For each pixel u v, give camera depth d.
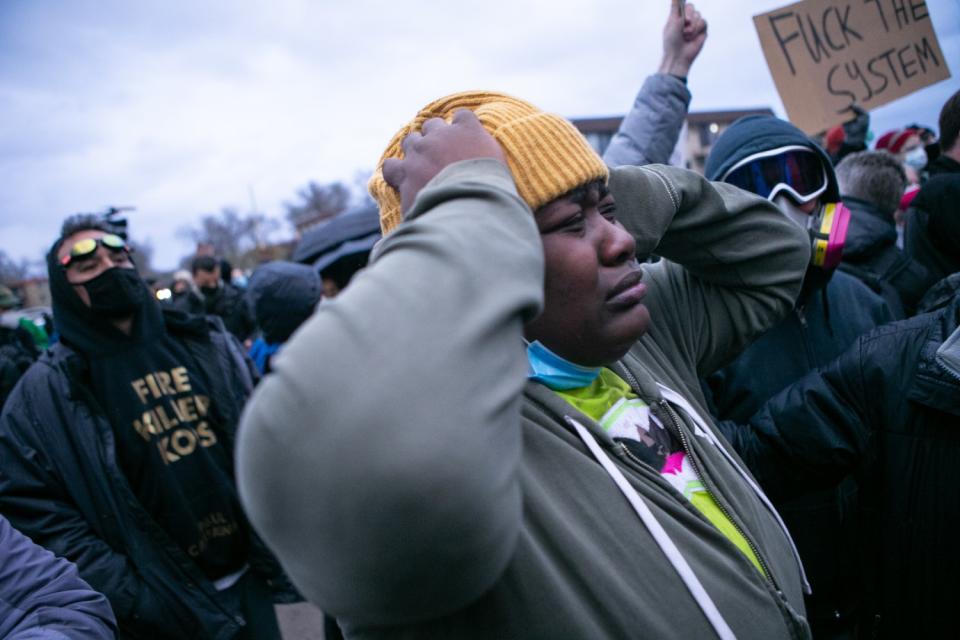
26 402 1.74
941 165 2.28
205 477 1.92
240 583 1.98
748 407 1.71
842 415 1.31
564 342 0.80
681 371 1.10
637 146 2.04
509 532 0.51
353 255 3.53
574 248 0.76
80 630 1.04
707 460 0.91
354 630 0.70
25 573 1.06
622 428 0.85
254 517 0.52
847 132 3.79
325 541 0.48
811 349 1.72
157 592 1.72
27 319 4.96
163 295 2.67
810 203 1.77
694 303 1.19
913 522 1.21
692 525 0.78
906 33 2.48
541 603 0.64
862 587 1.37
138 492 1.83
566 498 0.72
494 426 0.50
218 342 2.17
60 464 1.70
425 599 0.51
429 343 0.49
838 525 1.57
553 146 0.75
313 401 0.47
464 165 0.66
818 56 2.57
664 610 0.69
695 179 1.09
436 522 0.47
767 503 1.01
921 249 2.29
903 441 1.22
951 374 1.12
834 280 1.88
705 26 2.11
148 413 1.86
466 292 0.53
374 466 0.45
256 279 3.05
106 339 1.86
